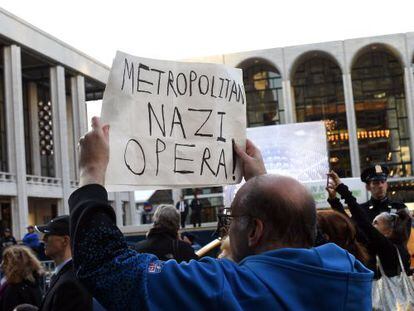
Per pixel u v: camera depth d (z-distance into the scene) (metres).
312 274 1.78
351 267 1.91
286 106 66.31
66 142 45.56
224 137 3.08
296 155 14.67
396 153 68.62
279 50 66.88
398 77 69.19
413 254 6.43
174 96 2.93
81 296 3.66
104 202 1.87
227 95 3.11
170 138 2.88
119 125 2.66
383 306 4.82
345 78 65.56
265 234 1.89
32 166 48.66
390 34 65.50
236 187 11.41
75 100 48.78
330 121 69.00
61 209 44.69
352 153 64.31
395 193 57.81
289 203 1.87
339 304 1.78
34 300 6.35
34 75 48.78
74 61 47.66
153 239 5.54
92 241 1.75
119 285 1.70
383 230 5.37
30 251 6.50
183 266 1.77
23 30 40.47
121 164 2.64
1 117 43.56
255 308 1.71
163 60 2.89
